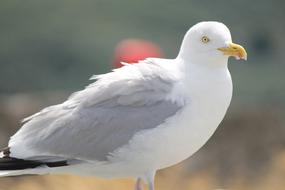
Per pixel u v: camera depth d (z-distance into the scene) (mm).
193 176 16297
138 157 9883
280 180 16344
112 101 10023
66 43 44156
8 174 10133
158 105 9867
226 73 10055
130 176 10219
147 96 9922
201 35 10055
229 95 10039
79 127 10008
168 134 9781
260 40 43406
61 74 41531
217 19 44469
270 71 39062
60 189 14672
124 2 48125
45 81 40938
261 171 16828
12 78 41656
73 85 40719
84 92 10203
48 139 10078
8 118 17625
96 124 9977
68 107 10203
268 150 17547
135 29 44094
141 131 9797
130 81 10023
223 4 45594
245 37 43500
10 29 47031
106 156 9945
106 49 42688
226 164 17078
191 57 10086
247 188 16109
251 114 18453
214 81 9922
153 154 9867
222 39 10023
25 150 10125
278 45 43281
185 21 44344
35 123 10211
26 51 43875
